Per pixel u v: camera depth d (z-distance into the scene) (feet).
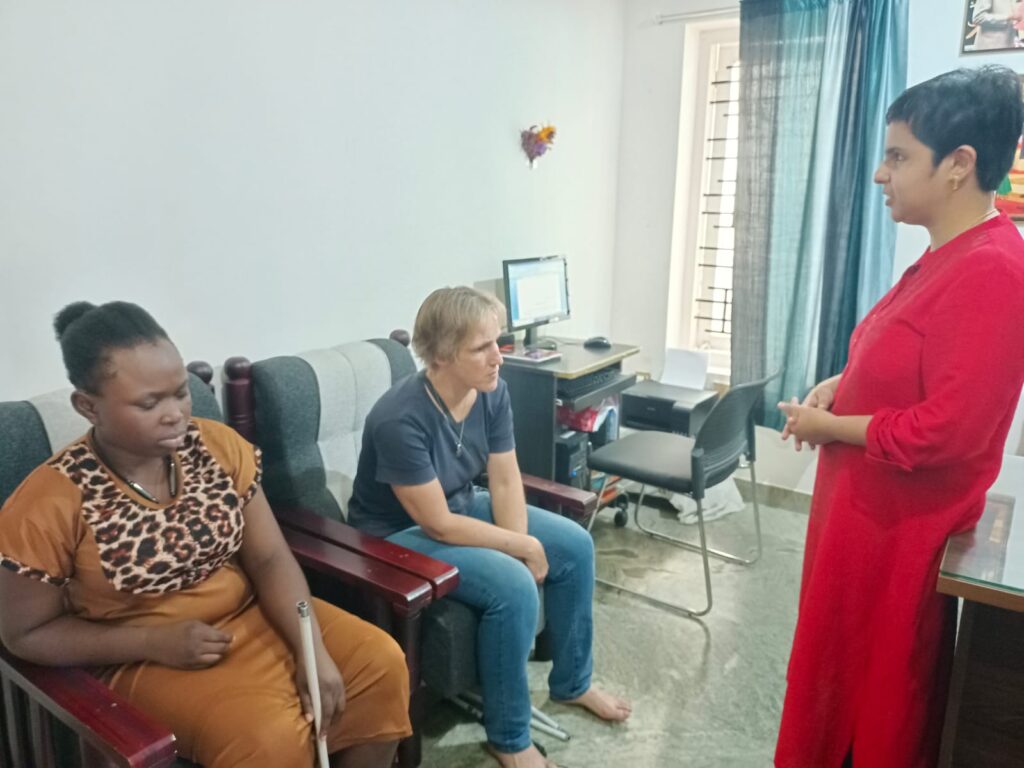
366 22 7.18
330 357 6.39
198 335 6.28
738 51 10.77
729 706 6.39
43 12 5.00
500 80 8.93
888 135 3.90
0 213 4.99
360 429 6.62
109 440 3.95
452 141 8.41
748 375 10.55
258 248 6.61
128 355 3.74
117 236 5.62
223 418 6.02
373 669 4.38
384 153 7.62
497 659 5.26
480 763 5.69
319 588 5.47
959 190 3.72
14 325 5.17
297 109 6.72
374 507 5.95
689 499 10.14
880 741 4.14
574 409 8.59
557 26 9.71
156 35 5.62
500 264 9.46
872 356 3.96
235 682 4.04
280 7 6.42
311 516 5.73
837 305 9.65
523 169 9.57
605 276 11.87
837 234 9.48
